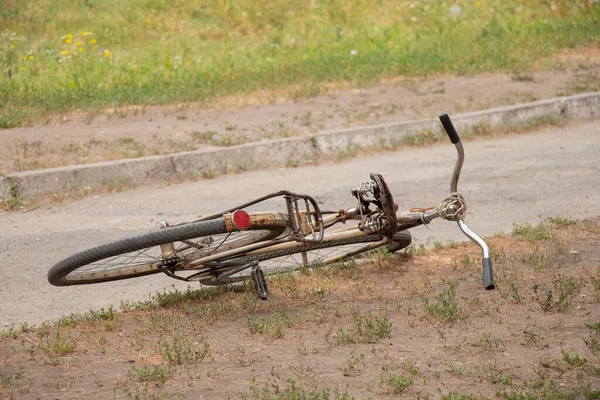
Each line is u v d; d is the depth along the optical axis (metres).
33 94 41.88
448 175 28.66
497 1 65.06
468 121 35.66
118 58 52.50
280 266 18.48
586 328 14.22
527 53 51.16
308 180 28.78
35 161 29.52
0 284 18.84
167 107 40.59
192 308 15.99
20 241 22.33
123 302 17.28
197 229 14.35
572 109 38.19
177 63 51.16
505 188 26.59
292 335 14.41
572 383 11.92
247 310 15.78
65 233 23.06
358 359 12.99
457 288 16.78
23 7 60.56
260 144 31.59
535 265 18.12
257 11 64.00
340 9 64.81
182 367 12.96
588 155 30.95
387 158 32.03
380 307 15.66
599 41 54.19
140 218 24.50
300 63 51.16
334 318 15.23
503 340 13.80
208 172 29.75
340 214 16.75
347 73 47.47
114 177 28.69
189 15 63.00
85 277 15.96
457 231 22.06
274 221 15.04
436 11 63.78
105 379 12.53
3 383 12.33
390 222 16.00
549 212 23.64
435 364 12.85
